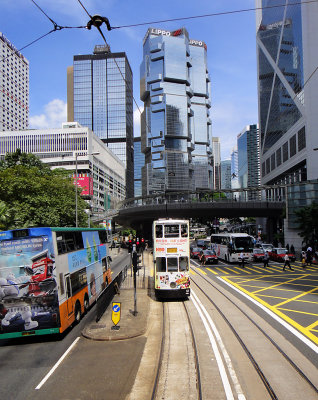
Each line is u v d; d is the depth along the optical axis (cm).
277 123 9912
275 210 6316
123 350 1125
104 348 1152
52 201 3462
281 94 9481
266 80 11094
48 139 12106
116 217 7688
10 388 865
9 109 16138
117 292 2108
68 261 1390
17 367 1014
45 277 1229
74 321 1465
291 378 859
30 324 1205
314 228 4038
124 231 14212
